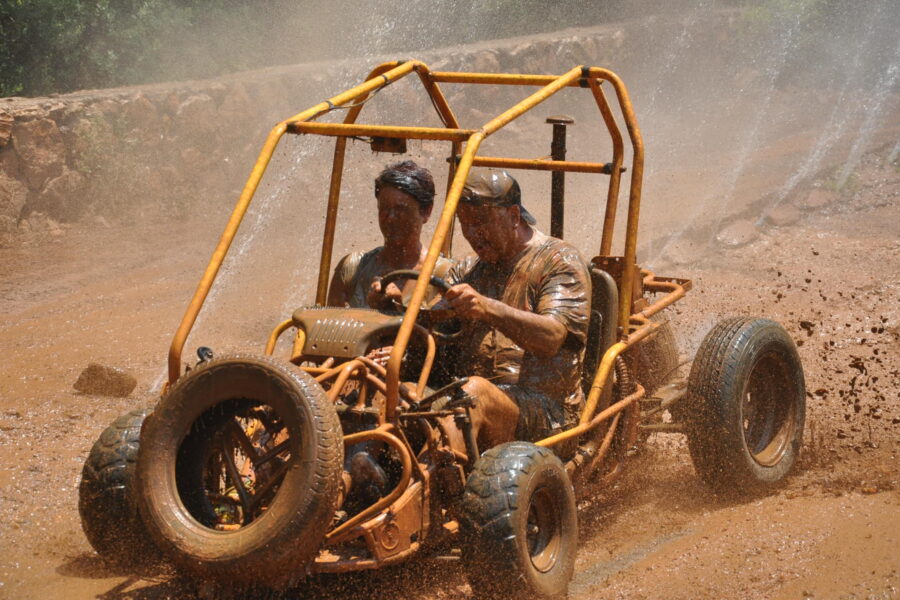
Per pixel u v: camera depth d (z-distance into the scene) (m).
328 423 4.91
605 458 6.82
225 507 5.70
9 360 10.49
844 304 12.27
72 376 10.00
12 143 15.66
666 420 8.94
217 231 16.34
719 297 12.73
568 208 17.36
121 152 17.02
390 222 6.64
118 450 5.82
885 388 9.51
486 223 6.15
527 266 6.22
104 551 5.91
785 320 11.71
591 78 6.61
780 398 7.68
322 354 5.68
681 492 7.42
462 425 5.56
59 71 18.59
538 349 5.90
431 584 5.75
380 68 6.93
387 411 5.23
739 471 7.08
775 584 5.63
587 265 6.39
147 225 16.56
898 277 13.23
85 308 12.48
